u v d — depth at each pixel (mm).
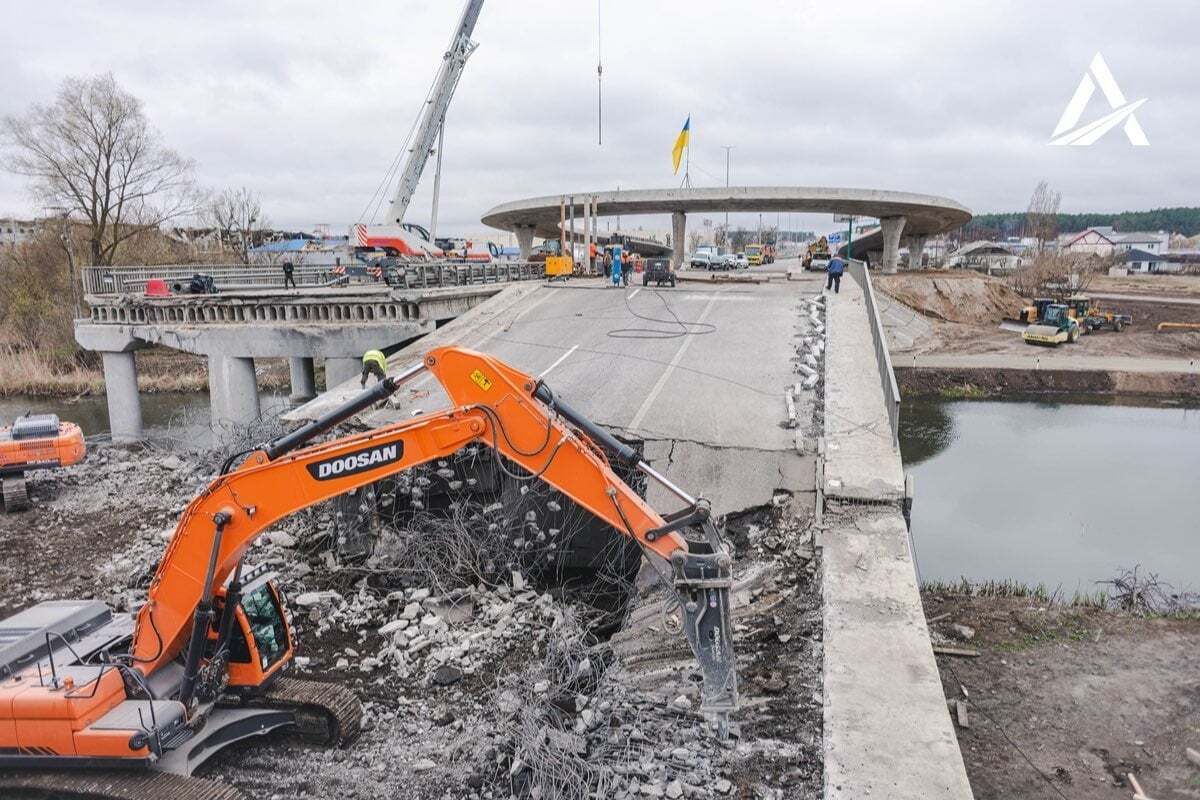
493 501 14875
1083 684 10773
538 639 10984
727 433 15125
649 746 8422
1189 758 9109
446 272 32062
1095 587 17500
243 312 28938
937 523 22672
